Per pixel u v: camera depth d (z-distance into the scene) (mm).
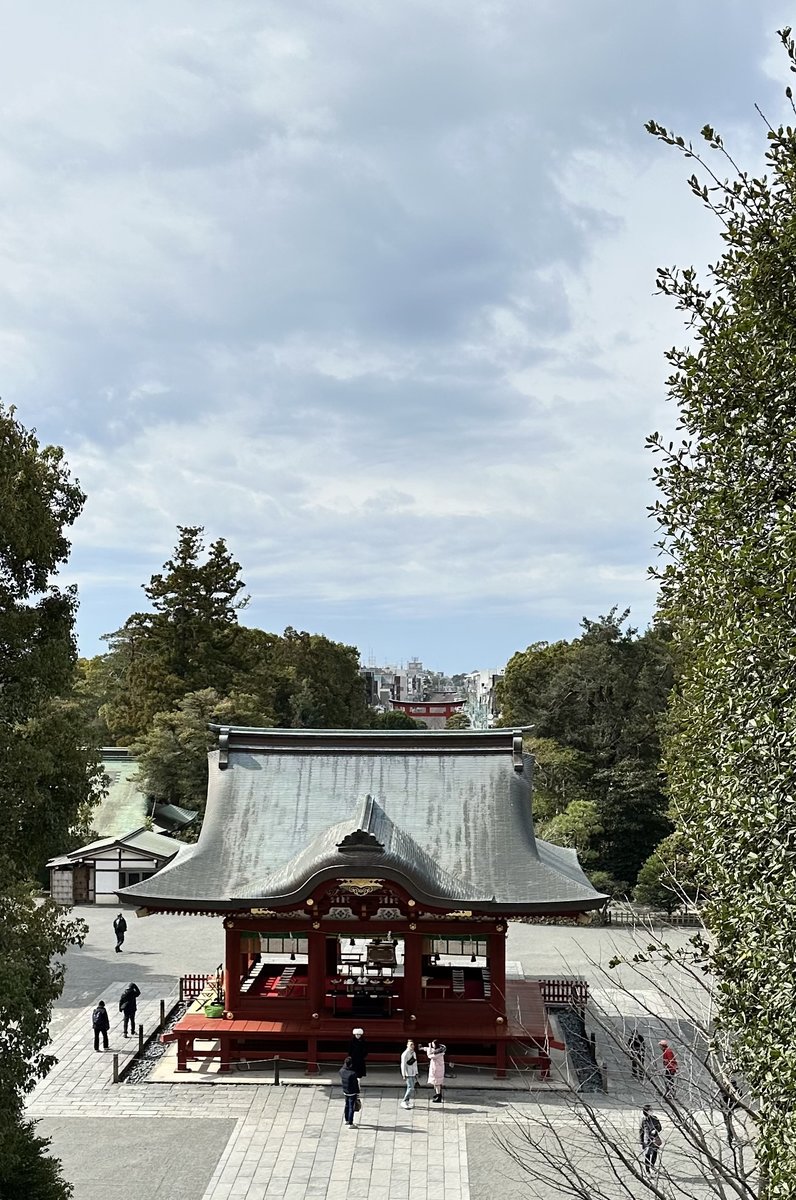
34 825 19156
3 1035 17469
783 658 11141
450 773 35094
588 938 47469
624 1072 30547
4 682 19250
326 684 100688
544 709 71000
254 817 34250
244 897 30562
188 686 72875
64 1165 24500
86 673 93688
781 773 11180
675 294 13938
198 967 42656
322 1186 23438
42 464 20453
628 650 69500
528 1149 24703
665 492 14469
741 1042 12242
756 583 11789
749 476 12812
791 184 12234
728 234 12961
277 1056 31203
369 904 31406
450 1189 23203
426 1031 30875
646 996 37156
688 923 48094
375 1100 28797
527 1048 30750
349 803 34469
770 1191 10797
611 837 60750
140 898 31094
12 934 18000
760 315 12375
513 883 31578
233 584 76438
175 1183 23594
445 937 31734
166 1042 33438
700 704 13906
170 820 64562
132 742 71875
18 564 19359
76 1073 30797
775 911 11234
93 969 42312
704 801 13156
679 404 14008
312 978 31641
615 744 65750
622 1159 12680
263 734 36656
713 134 12719
